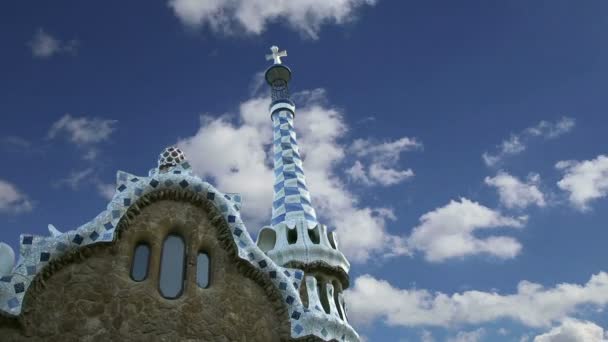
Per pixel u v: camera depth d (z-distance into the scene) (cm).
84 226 1161
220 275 1239
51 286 1089
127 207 1218
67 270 1116
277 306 1281
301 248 1773
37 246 1109
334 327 1389
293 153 2270
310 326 1288
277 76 2681
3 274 1094
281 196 2075
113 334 1077
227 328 1182
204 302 1182
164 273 1206
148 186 1261
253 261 1295
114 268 1149
